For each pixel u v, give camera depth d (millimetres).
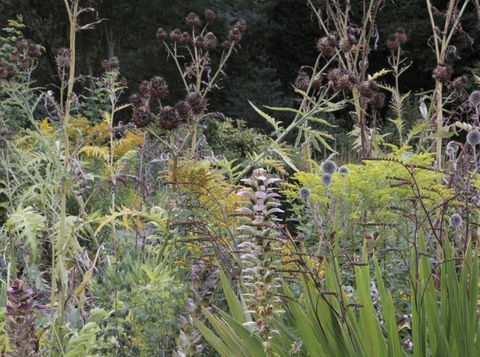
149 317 2785
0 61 3492
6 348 2566
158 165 5941
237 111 17969
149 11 20609
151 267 3225
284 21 22984
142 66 20406
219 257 2992
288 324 2855
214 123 11625
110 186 4160
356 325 2402
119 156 5855
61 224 2945
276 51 23172
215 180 3869
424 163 3674
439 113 4766
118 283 3029
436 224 3311
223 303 3059
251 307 2502
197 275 2738
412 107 14320
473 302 2410
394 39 5152
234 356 2471
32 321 2293
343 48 4844
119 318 2867
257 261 2453
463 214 3447
